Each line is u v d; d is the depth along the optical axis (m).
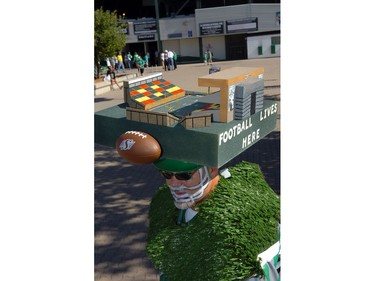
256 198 2.82
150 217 3.14
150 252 2.80
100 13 13.41
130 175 7.31
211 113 2.47
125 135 2.44
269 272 2.54
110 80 13.45
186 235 2.69
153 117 2.44
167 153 2.43
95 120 2.74
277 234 2.67
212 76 2.46
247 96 2.46
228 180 2.91
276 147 7.40
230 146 2.34
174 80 7.34
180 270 2.61
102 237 5.26
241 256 2.43
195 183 2.64
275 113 2.86
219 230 2.54
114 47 13.58
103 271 4.59
